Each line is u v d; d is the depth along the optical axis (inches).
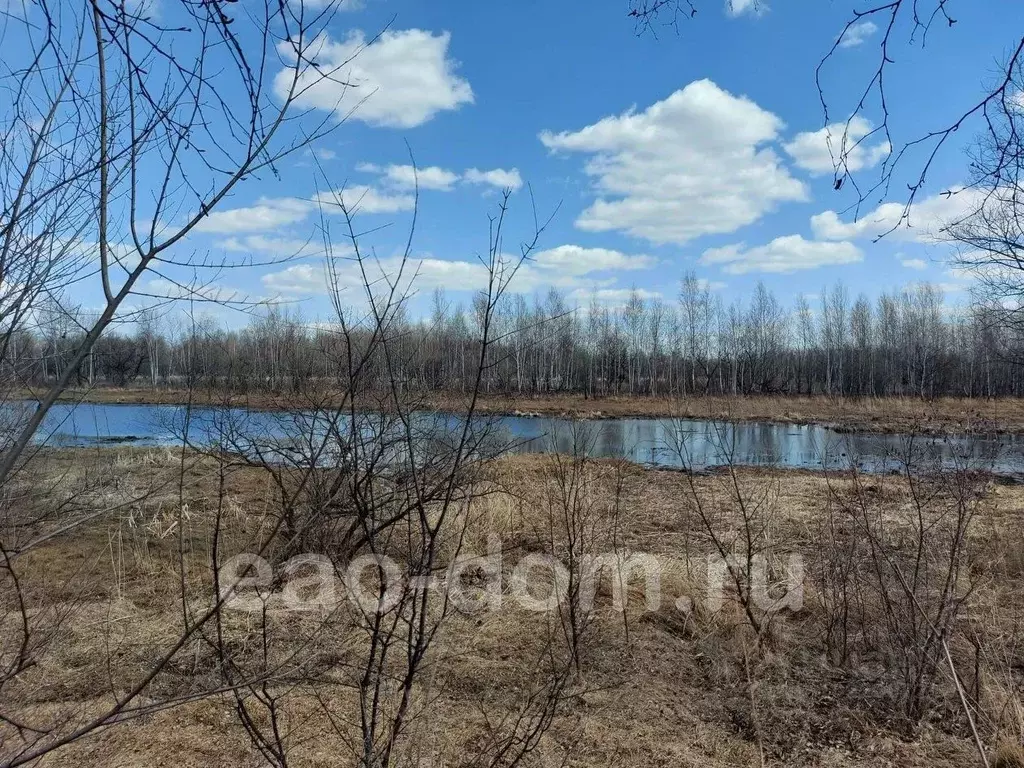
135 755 118.0
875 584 171.0
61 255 82.0
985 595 167.8
